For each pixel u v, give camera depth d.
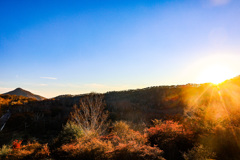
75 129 10.71
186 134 7.07
